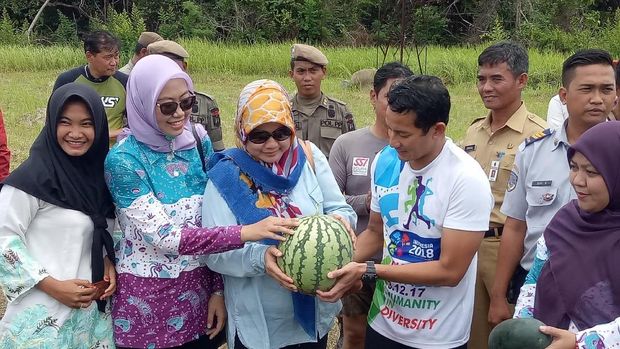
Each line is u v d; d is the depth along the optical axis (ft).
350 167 15.39
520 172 13.04
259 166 11.06
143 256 11.39
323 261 10.26
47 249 11.25
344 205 12.01
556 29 89.86
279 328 11.44
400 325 11.30
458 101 53.62
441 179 10.64
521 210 13.12
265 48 76.59
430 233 10.79
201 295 11.80
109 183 11.30
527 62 14.29
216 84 62.90
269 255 10.70
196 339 11.85
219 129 21.98
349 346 15.35
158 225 10.89
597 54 12.23
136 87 11.10
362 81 57.93
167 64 11.14
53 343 11.14
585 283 9.20
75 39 98.68
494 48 14.17
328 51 77.97
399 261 11.18
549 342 8.73
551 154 12.64
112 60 23.50
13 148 35.94
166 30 96.58
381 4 97.81
